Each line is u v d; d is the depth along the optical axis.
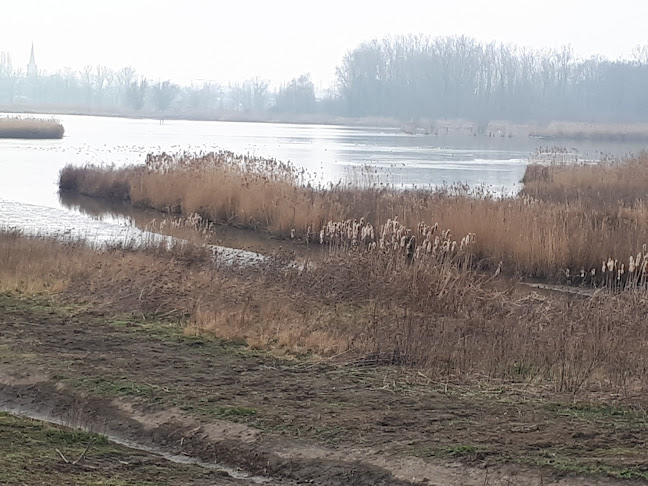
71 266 14.23
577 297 15.02
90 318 11.53
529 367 9.55
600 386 8.91
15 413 8.28
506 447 7.08
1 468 6.38
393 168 41.66
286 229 21.52
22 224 22.08
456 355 9.84
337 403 8.28
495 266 17.67
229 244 20.27
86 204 27.33
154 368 9.35
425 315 12.09
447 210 19.36
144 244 17.16
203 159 28.39
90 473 6.53
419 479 6.66
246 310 11.62
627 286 14.55
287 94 146.38
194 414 7.99
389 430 7.53
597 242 17.45
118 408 8.26
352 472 6.85
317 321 11.51
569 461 6.77
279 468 7.05
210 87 181.62
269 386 8.82
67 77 178.38
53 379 8.91
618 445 7.15
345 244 17.30
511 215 18.95
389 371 9.46
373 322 11.20
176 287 13.19
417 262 14.05
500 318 11.88
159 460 7.08
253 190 23.81
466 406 8.23
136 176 29.28
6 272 13.64
